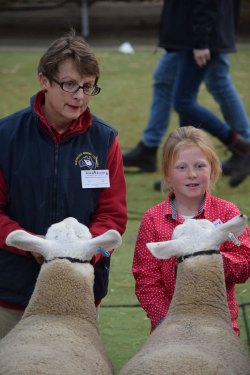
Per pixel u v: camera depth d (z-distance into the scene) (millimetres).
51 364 5312
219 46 13398
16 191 6879
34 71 22703
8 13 30609
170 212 7027
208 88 14406
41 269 6316
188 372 5219
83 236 6410
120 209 7031
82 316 6184
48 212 6879
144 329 9203
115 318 9484
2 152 6867
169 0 13203
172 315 6211
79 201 6898
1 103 19516
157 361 5340
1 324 7125
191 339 5801
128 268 10883
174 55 14328
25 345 5625
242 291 10203
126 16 30062
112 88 20984
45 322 6012
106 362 5945
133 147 16422
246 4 30203
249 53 24578
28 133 6855
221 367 5387
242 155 14031
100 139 6945
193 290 6246
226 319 6250
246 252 6828
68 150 6855
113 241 6242
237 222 6281
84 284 6242
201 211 7039
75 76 6527
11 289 7039
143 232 7059
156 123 14938
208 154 7027
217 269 6309
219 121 13898
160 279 6934
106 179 6914
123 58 24188
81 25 28641
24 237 6273
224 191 13930
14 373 5184
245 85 20984
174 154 7004
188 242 6344
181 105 13617
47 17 29938
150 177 14914
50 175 6836
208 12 13000
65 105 6625
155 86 14812
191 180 6957
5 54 24828
